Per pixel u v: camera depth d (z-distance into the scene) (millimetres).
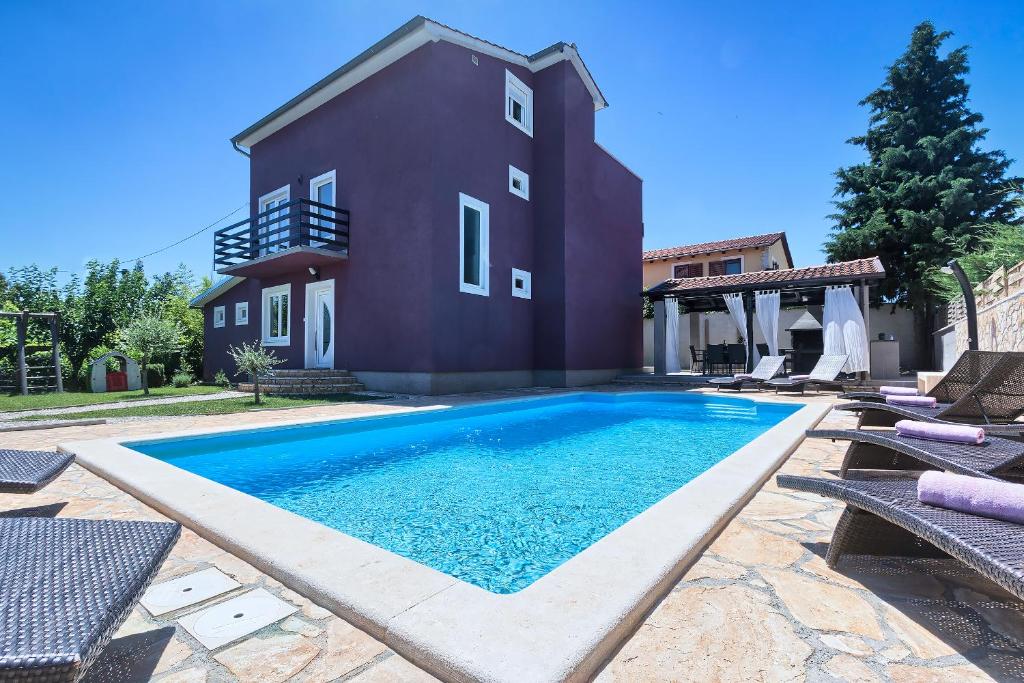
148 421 6641
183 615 1825
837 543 2123
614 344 14969
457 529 3271
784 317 19234
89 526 1847
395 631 1602
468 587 1885
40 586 1391
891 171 22578
